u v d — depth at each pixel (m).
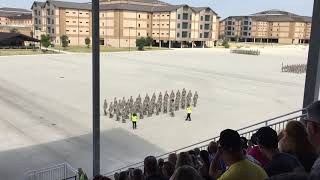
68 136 24.16
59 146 22.03
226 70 65.69
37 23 143.00
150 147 22.17
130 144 22.69
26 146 21.89
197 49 132.38
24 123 27.17
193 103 35.19
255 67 72.19
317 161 2.72
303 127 4.74
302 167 4.26
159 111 31.61
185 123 28.30
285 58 97.81
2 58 80.12
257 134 4.66
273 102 37.53
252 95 41.31
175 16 135.75
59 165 18.42
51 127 26.25
